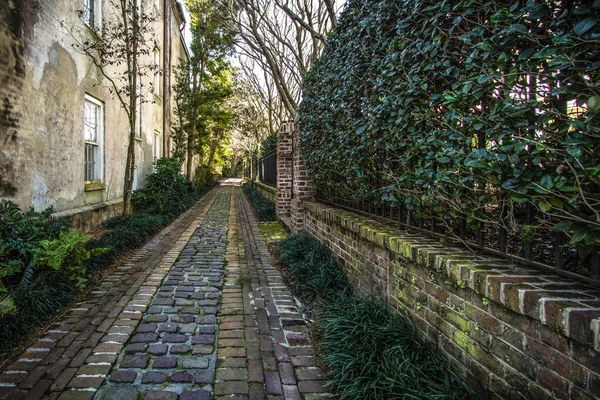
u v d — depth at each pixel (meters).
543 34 1.52
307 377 2.46
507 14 1.58
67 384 2.29
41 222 4.00
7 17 4.36
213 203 14.86
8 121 4.39
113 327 3.10
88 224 6.66
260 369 2.54
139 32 7.27
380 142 3.10
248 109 25.11
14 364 2.50
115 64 8.42
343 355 2.38
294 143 7.45
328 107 4.75
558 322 1.33
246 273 4.85
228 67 18.36
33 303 3.13
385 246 2.88
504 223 1.93
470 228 2.42
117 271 4.79
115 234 5.91
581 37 1.29
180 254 5.88
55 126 5.55
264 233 8.02
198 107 17.19
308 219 6.35
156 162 11.10
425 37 2.37
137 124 10.62
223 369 2.52
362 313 2.77
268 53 10.09
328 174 5.05
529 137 1.55
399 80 2.68
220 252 6.09
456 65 2.13
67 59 5.93
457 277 1.95
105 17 7.55
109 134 8.08
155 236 7.35
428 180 2.38
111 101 8.20
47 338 2.88
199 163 23.56
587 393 1.26
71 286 3.76
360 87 3.51
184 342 2.89
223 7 10.07
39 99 5.07
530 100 1.54
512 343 1.62
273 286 4.32
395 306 2.81
